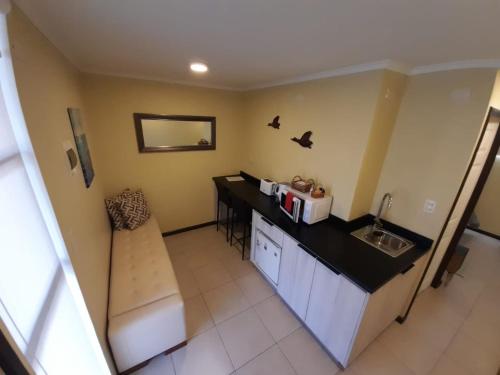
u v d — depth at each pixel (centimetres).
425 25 97
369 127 170
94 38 129
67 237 94
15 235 70
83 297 102
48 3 86
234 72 215
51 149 94
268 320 199
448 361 171
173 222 328
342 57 151
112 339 136
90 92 226
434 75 159
